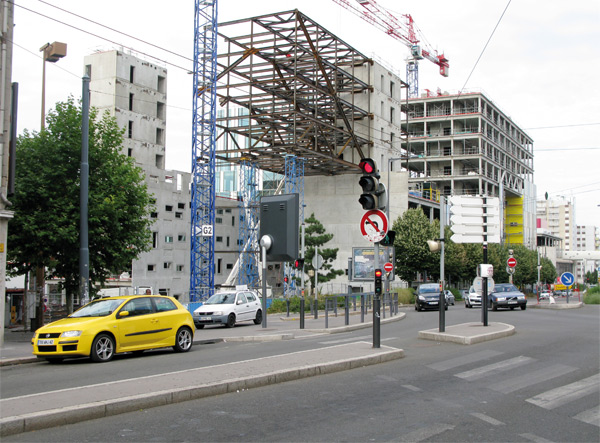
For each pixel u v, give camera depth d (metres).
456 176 89.56
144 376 10.14
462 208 18.11
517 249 88.44
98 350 13.35
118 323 13.86
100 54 63.44
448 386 9.52
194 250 53.41
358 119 65.69
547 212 188.75
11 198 20.88
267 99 59.50
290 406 8.02
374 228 12.94
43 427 6.84
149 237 24.17
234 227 74.62
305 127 59.06
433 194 81.62
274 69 56.69
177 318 15.48
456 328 17.69
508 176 105.56
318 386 9.46
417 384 9.68
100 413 7.36
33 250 21.70
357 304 39.09
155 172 59.44
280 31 55.59
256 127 60.16
